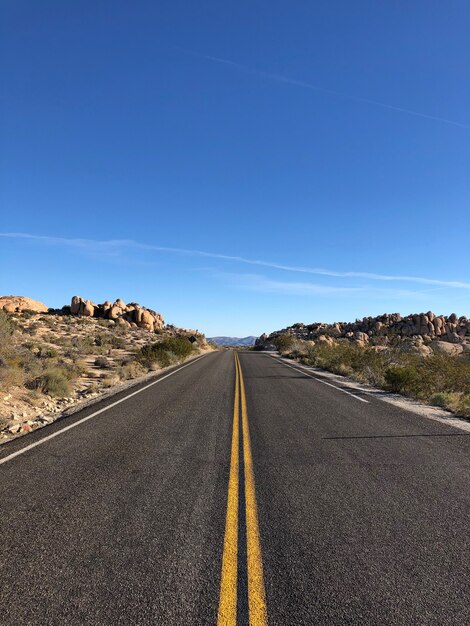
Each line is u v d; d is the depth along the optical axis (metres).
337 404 12.82
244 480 5.93
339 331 79.19
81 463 6.68
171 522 4.55
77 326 52.06
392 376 16.23
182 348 34.56
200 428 9.28
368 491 5.54
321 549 3.98
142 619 2.97
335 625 2.91
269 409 11.83
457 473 6.30
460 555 3.89
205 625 2.91
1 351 17.53
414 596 3.24
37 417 10.64
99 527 4.42
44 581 3.43
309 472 6.31
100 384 17.28
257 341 125.62
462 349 37.78
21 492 5.43
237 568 3.63
